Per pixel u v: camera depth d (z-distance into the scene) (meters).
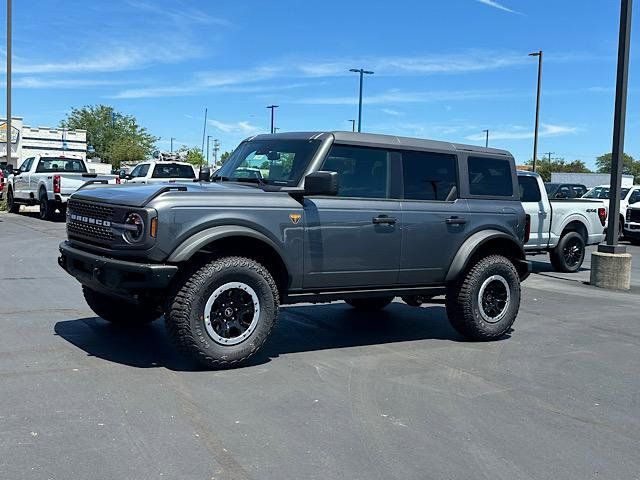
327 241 6.04
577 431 4.55
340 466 3.82
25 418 4.36
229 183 6.39
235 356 5.54
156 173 20.44
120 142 71.06
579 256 14.00
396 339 7.08
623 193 22.55
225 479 3.60
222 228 5.46
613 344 7.23
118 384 5.10
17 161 51.88
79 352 5.94
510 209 7.42
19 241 14.53
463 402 5.05
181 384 5.16
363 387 5.30
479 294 6.98
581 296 10.68
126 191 5.74
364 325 7.75
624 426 4.68
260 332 5.67
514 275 7.23
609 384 5.69
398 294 6.69
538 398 5.23
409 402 4.99
